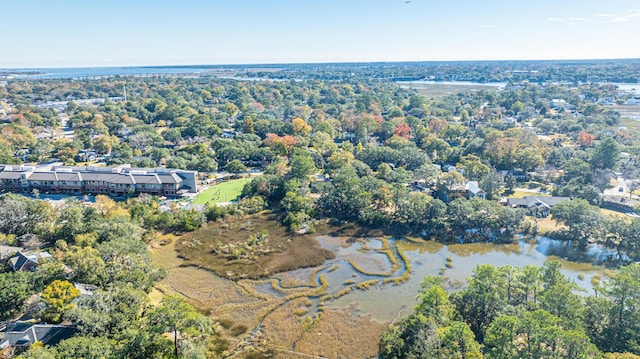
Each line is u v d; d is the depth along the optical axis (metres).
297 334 66.94
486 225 105.94
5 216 92.62
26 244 89.25
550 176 142.25
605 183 133.25
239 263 90.69
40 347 50.88
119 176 132.62
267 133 198.38
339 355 62.31
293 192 122.25
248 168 165.50
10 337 56.50
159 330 53.50
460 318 63.16
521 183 143.75
